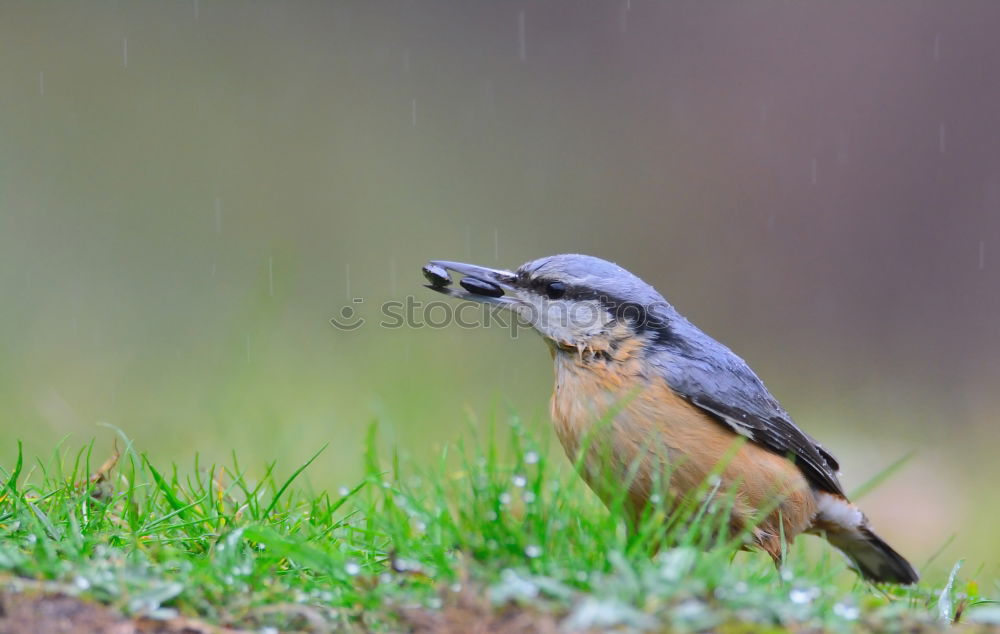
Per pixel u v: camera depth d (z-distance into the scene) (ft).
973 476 44.32
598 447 22.82
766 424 23.73
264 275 51.93
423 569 17.31
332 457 32.55
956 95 73.82
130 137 66.03
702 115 76.54
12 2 71.41
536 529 17.66
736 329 69.26
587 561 17.04
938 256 71.67
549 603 15.42
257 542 18.53
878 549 26.43
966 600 19.43
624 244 71.61
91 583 15.76
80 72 69.26
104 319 50.08
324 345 45.42
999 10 74.38
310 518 20.36
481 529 17.54
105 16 72.49
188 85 70.23
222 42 73.77
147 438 34.63
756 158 74.79
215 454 32.68
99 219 60.03
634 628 14.61
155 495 20.57
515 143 74.23
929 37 74.95
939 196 72.64
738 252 72.28
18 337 46.65
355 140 70.18
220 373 41.37
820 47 76.69
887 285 71.10
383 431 34.78
